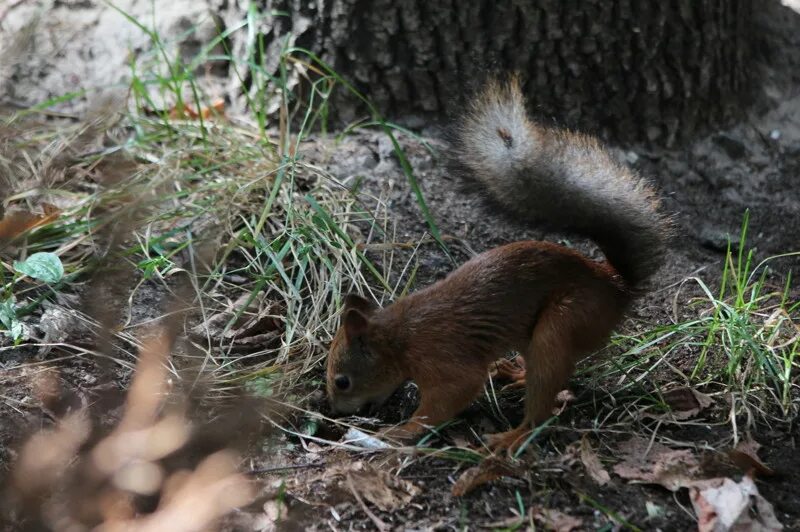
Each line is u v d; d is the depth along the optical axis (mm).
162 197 9359
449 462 7273
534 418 7574
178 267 9203
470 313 7668
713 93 11133
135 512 6043
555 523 6629
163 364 7824
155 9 11906
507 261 7781
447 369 7625
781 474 7199
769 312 9266
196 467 6914
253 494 6863
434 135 10938
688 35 10789
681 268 9922
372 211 10000
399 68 10789
